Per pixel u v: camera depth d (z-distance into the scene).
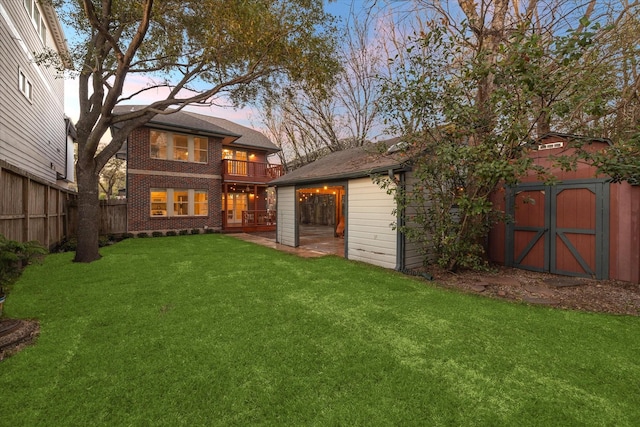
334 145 18.25
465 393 2.29
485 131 5.51
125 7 6.94
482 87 6.46
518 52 4.61
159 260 7.42
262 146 18.44
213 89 7.91
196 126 14.66
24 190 6.43
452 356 2.83
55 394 2.21
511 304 4.36
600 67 5.39
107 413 2.04
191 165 14.79
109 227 12.47
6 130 8.08
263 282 5.42
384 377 2.48
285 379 2.44
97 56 6.88
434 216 6.17
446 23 6.13
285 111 18.30
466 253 6.31
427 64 5.82
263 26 6.49
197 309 4.00
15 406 2.08
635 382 2.44
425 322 3.64
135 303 4.21
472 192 5.80
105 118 6.97
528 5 6.96
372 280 5.68
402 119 6.20
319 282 5.49
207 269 6.45
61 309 3.95
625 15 5.87
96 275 5.80
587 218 5.83
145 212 13.35
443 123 5.82
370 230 7.49
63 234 10.05
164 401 2.16
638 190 5.28
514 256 6.87
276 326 3.48
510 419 2.02
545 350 2.95
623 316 3.88
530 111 4.90
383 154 7.18
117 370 2.54
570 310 4.11
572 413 2.08
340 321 3.65
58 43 13.43
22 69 9.28
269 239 12.52
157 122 13.45
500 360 2.77
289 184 10.59
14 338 3.00
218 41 6.51
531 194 6.60
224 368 2.58
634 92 5.61
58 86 14.36
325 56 7.69
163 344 3.01
